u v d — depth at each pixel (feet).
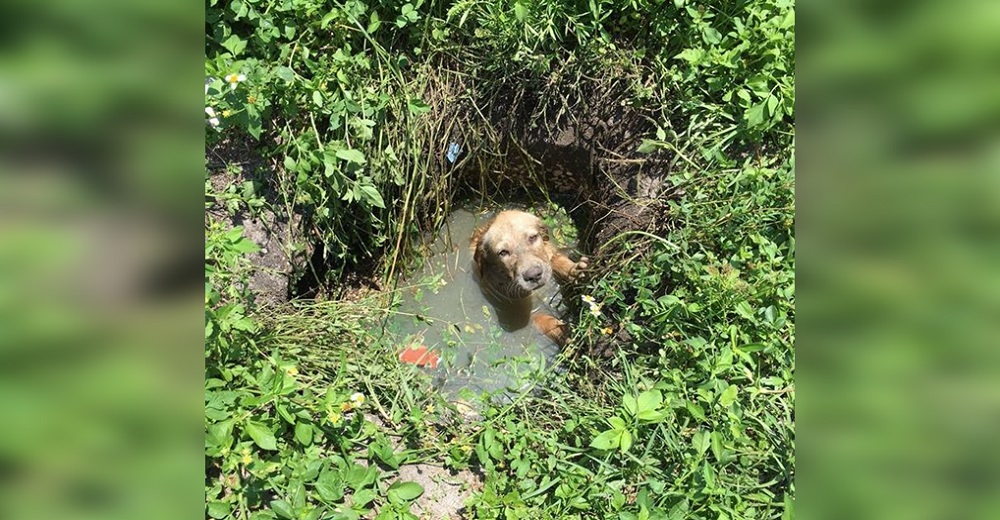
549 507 7.73
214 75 9.70
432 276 12.96
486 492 7.75
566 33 11.66
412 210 12.09
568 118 12.01
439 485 8.28
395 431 8.69
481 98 12.10
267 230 10.44
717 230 9.75
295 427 7.80
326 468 7.64
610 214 11.60
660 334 9.50
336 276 11.68
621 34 11.75
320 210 10.59
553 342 11.98
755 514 7.56
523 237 12.32
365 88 10.92
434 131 11.96
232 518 7.20
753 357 8.75
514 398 9.64
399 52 11.80
